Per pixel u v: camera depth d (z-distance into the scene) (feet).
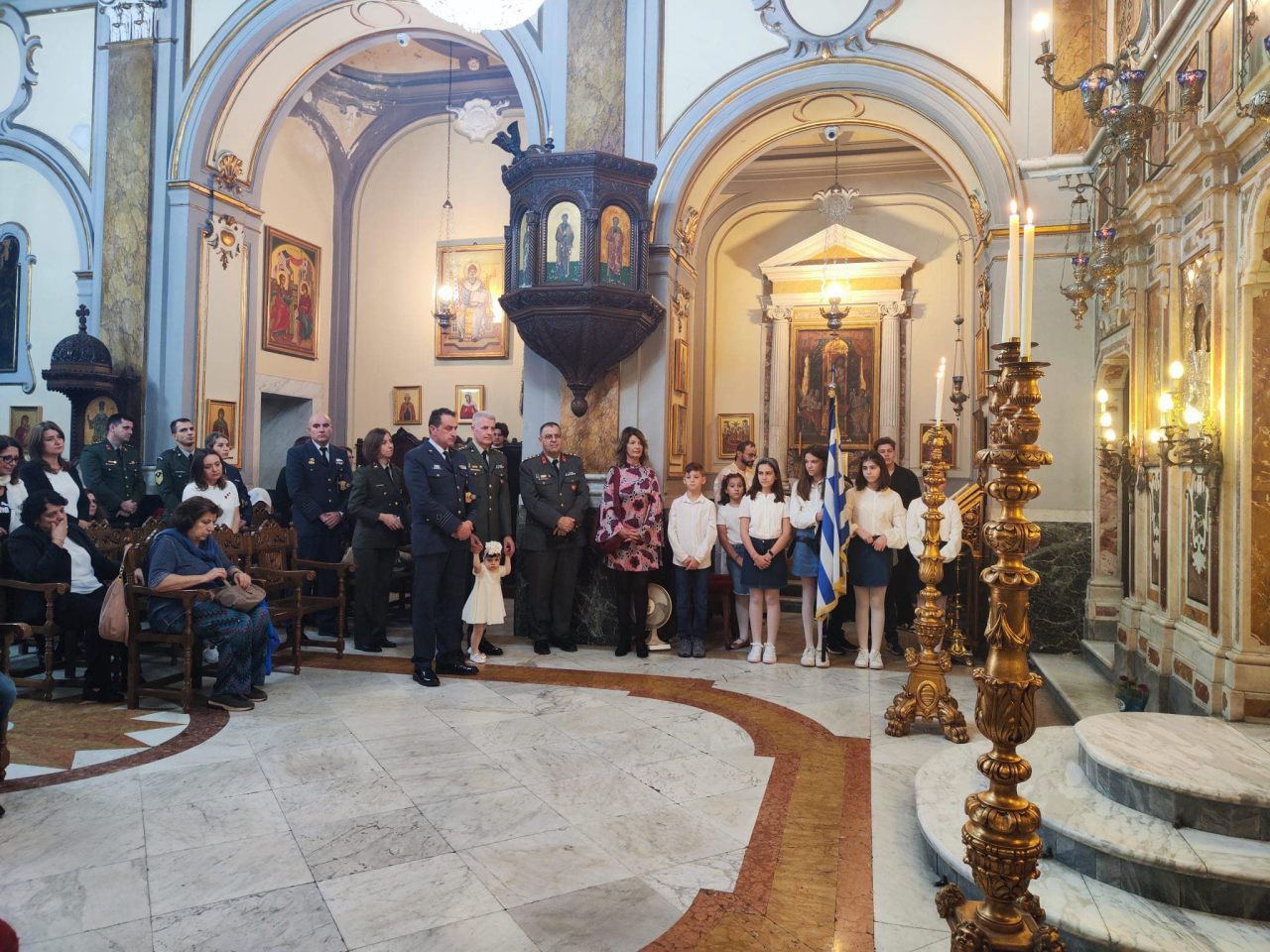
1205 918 8.84
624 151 24.89
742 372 37.68
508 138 23.15
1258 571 12.75
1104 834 9.72
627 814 12.01
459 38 28.14
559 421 24.89
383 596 22.34
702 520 22.04
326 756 14.12
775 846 11.13
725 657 22.17
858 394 36.01
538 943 8.71
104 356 27.96
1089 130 21.88
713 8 24.45
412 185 38.50
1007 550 6.56
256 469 31.71
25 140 30.89
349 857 10.53
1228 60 13.10
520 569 24.57
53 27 30.81
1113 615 20.90
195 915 9.11
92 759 13.80
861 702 17.89
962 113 22.74
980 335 26.11
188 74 29.04
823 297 36.04
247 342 31.19
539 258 22.47
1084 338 21.65
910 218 35.96
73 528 18.20
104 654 17.19
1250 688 12.58
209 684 18.40
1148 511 17.48
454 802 12.28
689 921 9.22
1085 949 8.64
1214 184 13.41
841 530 19.53
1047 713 17.44
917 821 12.00
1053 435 21.67
